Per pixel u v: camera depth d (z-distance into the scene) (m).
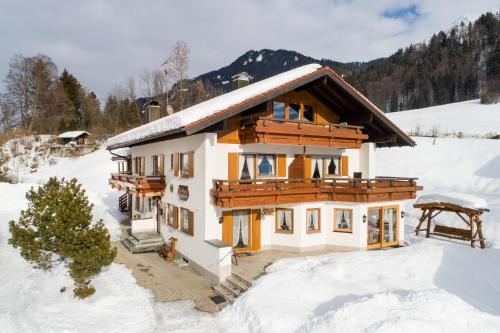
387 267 13.41
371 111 17.06
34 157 48.03
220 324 10.27
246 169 16.08
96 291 12.19
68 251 10.70
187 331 9.87
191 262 15.11
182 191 15.98
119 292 12.32
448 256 14.52
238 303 11.02
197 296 12.18
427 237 18.91
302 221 16.11
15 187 28.94
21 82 63.78
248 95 14.68
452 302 9.87
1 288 12.52
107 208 28.39
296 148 17.44
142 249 17.52
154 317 10.65
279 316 9.80
